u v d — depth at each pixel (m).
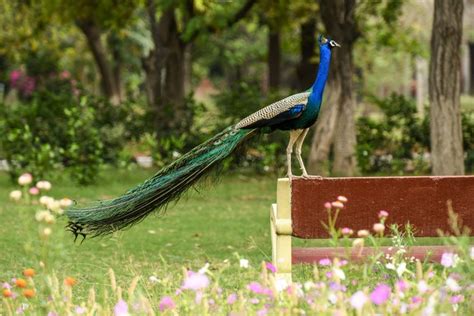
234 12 23.05
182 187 6.77
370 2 18.62
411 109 19.03
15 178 16.73
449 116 13.84
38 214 5.28
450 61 13.76
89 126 17.27
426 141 18.77
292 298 4.82
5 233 10.88
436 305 4.62
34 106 18.20
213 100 24.92
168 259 9.52
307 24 22.73
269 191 16.47
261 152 17.91
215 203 14.76
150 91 23.58
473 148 18.47
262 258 9.46
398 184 5.92
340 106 17.77
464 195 5.93
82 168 16.75
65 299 5.12
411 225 5.97
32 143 18.00
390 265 5.39
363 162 17.66
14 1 26.80
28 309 5.18
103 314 5.04
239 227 12.04
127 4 22.64
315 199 5.96
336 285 4.82
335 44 6.64
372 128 18.94
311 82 22.75
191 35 21.44
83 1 22.44
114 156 19.48
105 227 6.58
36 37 27.78
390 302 4.77
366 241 7.51
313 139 17.88
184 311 5.14
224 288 6.17
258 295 5.34
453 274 4.95
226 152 6.73
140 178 18.27
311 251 6.09
